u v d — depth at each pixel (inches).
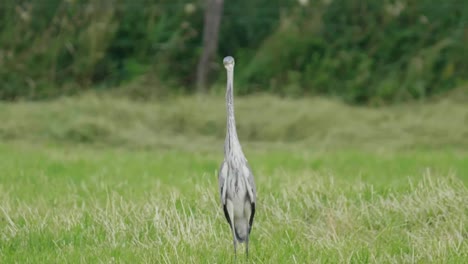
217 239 444.8
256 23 1275.8
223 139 973.8
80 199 562.9
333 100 1082.7
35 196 579.8
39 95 1151.0
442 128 951.0
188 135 983.6
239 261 412.8
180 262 398.6
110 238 448.8
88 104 1032.8
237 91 1144.8
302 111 1010.7
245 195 411.8
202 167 757.3
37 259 411.8
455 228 461.7
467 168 751.7
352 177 663.8
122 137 932.0
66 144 919.7
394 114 1027.3
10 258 417.4
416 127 958.4
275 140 971.9
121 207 503.2
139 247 433.7
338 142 929.5
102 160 799.1
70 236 455.2
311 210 503.5
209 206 506.3
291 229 470.0
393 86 1122.7
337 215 481.7
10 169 719.1
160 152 882.1
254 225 479.5
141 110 1024.2
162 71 1185.4
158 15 1261.1
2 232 461.7
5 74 1173.1
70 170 732.0
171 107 1053.2
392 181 625.0
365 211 491.8
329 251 425.7
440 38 1194.0
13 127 959.0
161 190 579.2
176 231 451.5
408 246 436.1
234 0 1284.4
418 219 481.7
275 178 648.4
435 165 770.2
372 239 459.8
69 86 1163.9
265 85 1168.2
